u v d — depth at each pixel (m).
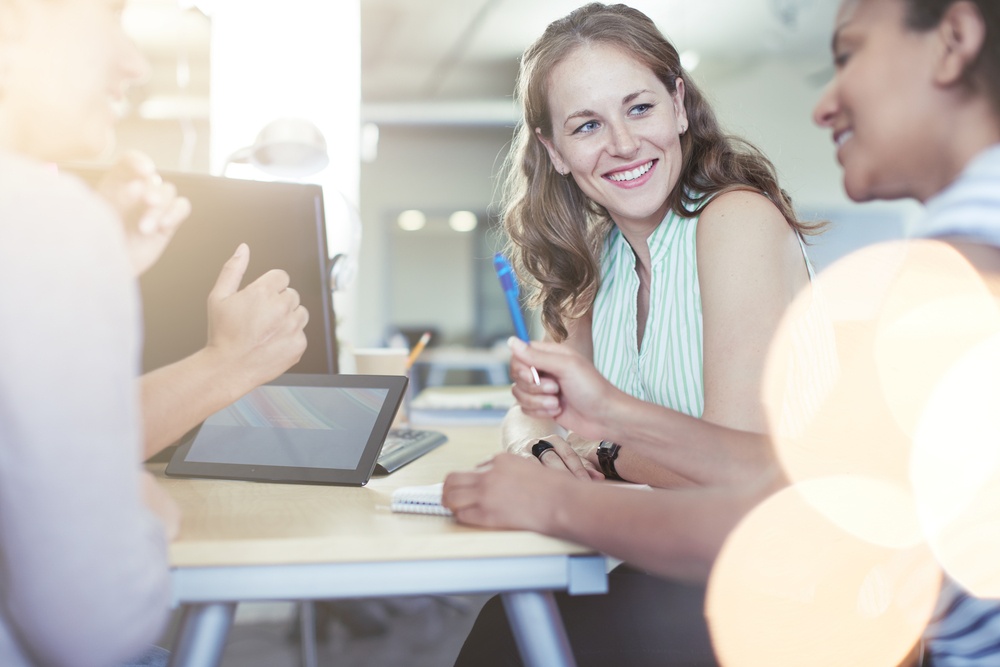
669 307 1.31
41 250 0.55
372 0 6.43
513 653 1.04
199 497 1.00
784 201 1.35
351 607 2.87
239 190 1.30
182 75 4.61
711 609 0.81
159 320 1.28
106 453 0.57
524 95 1.47
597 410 0.90
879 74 0.72
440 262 14.39
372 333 10.45
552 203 1.54
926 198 0.73
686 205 1.33
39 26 0.69
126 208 0.80
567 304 1.55
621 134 1.29
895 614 0.75
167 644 2.31
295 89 3.27
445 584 0.78
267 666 2.55
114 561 0.58
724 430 0.91
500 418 2.10
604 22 1.32
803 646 0.80
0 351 0.54
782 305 1.17
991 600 0.69
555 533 0.80
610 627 1.05
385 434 1.12
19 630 0.59
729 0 6.49
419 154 10.50
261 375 0.97
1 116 0.69
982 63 0.67
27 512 0.55
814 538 0.78
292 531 0.81
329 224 2.37
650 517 0.77
